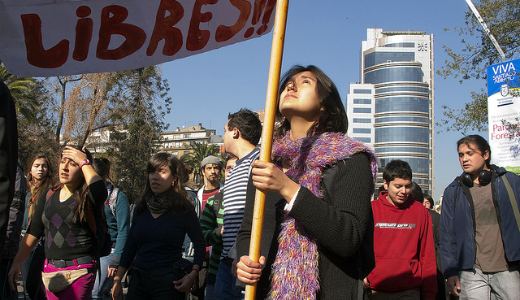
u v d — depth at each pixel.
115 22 3.80
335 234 2.20
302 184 2.39
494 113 10.27
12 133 2.62
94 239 4.80
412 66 150.25
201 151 66.69
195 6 3.88
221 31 3.92
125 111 33.03
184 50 3.89
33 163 6.55
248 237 2.71
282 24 2.32
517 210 5.17
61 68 3.76
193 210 5.12
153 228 4.91
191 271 4.96
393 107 148.75
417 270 5.25
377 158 2.50
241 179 4.50
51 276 4.70
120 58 3.81
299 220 2.22
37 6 3.69
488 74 10.49
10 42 3.69
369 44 164.62
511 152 9.95
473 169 5.38
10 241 5.44
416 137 147.00
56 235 4.69
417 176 145.50
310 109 2.60
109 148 34.59
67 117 31.33
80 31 3.76
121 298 5.18
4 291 5.16
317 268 2.30
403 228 5.26
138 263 4.95
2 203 2.53
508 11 14.12
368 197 2.36
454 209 5.54
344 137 2.48
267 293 2.41
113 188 6.44
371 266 2.44
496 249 5.25
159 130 35.50
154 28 3.85
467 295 5.38
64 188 4.86
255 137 4.84
